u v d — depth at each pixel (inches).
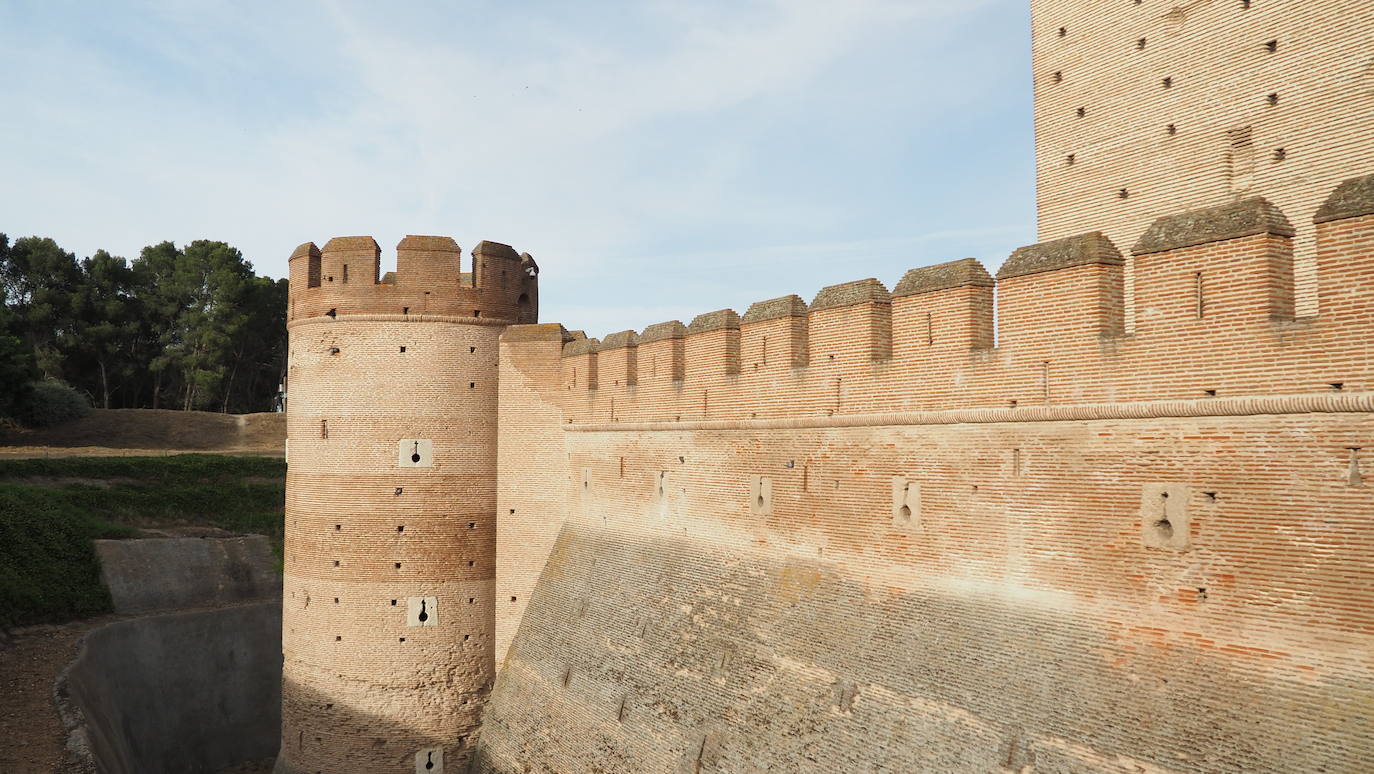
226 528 1911.9
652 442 1004.6
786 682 758.5
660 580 955.3
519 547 1175.0
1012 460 629.9
